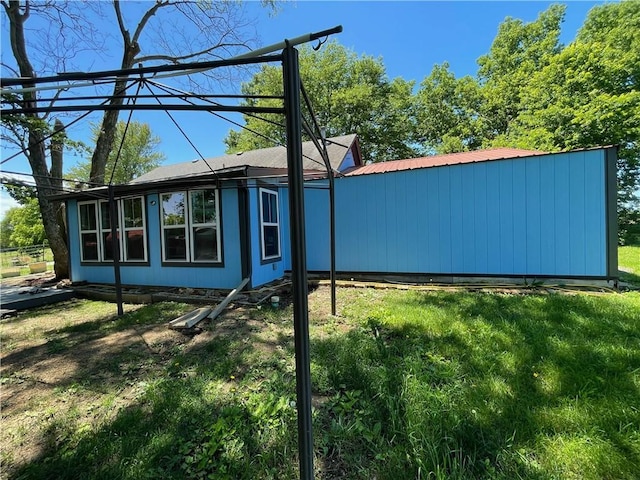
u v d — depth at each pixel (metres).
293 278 1.51
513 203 5.83
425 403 2.13
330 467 1.74
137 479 1.72
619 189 14.19
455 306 4.52
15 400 2.66
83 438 2.09
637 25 13.38
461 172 6.21
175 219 6.84
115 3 9.55
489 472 1.58
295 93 1.49
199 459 1.83
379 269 6.99
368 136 21.69
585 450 1.70
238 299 5.67
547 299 4.56
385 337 3.51
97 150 10.18
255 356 3.27
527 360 2.72
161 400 2.48
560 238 5.54
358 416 2.12
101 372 3.13
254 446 1.91
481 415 2.01
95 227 7.84
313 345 3.36
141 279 7.25
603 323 3.46
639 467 1.58
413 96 23.22
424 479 1.59
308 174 7.05
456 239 6.30
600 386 2.28
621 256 9.05
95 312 5.72
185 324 4.25
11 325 5.07
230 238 6.32
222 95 1.82
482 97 21.28
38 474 1.81
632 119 12.05
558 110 13.16
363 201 7.06
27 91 1.82
